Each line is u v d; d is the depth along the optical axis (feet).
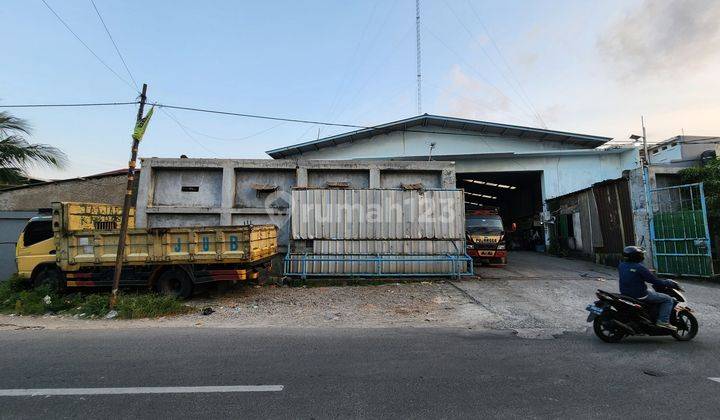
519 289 35.37
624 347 19.12
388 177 48.65
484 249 49.98
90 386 14.08
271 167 48.26
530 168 68.59
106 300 29.50
